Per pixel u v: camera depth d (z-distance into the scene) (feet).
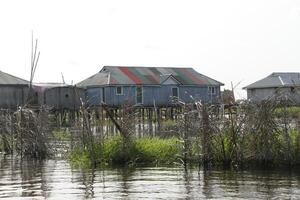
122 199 48.85
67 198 50.14
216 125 68.69
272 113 66.18
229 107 70.08
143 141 77.25
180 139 72.64
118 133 82.58
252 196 48.32
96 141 77.30
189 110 72.43
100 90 217.36
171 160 72.49
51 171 68.85
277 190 50.67
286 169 63.62
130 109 93.56
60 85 196.13
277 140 65.77
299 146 65.46
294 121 67.72
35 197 50.98
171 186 54.54
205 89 246.47
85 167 71.61
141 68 240.94
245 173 61.36
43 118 92.12
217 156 68.28
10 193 53.26
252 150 66.33
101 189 54.19
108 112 79.56
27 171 69.72
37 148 86.69
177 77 241.96
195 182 56.39
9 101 183.73
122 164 73.20
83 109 80.02
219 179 57.77
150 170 66.54
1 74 188.75
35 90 188.65
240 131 67.46
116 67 233.55
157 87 230.48
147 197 49.24
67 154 85.81
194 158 70.38
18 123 90.02
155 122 116.37
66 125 145.28
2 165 76.95
